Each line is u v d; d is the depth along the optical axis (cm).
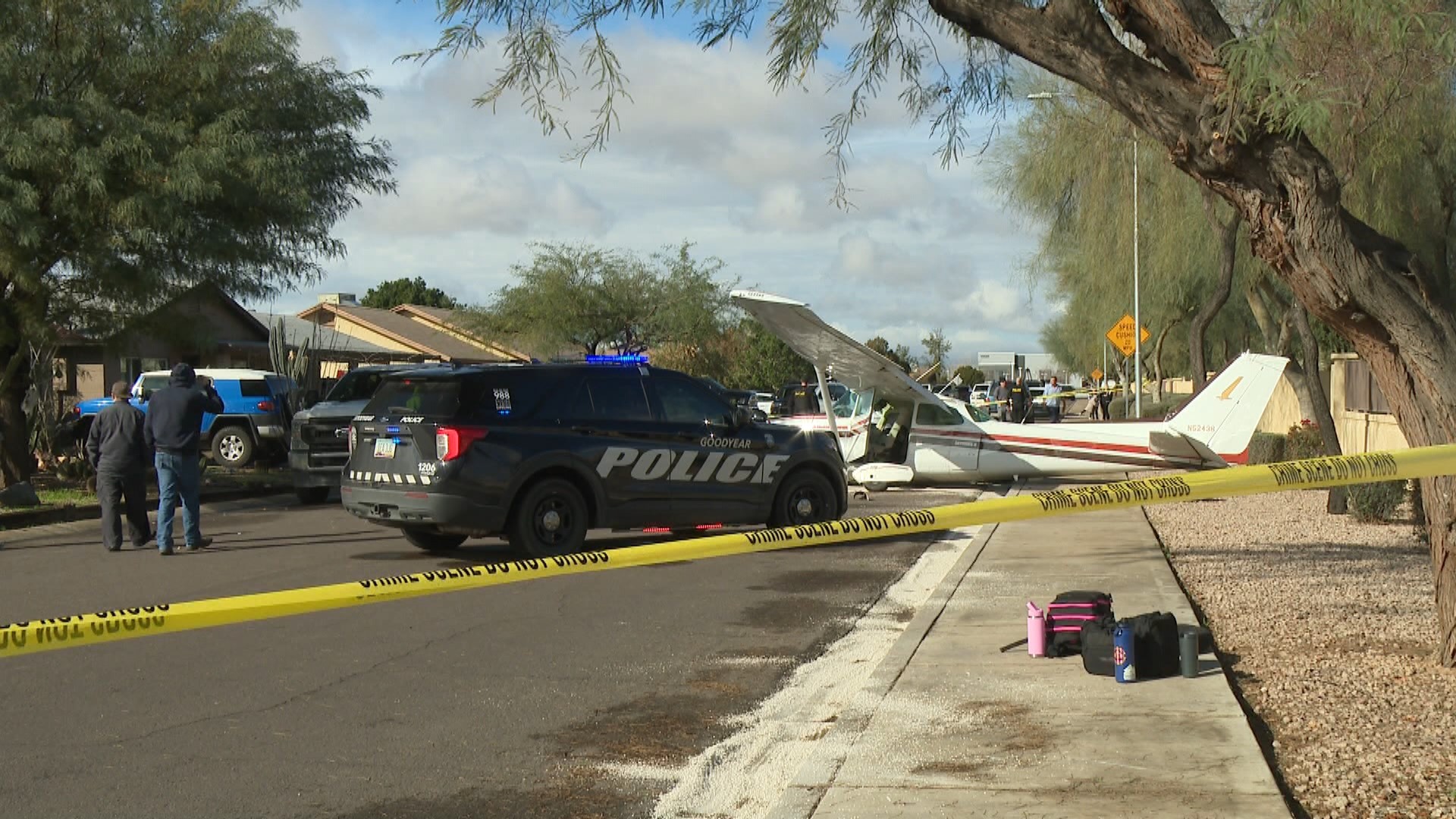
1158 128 650
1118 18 686
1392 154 1468
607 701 750
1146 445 1959
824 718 712
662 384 1363
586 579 1208
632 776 609
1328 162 639
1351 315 665
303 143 2208
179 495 1412
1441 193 1664
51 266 1947
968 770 577
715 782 600
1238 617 943
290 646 900
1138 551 1280
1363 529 1505
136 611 374
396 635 941
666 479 1333
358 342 4653
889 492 2134
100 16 1889
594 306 5422
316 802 568
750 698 759
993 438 1953
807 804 539
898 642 867
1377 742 606
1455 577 724
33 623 358
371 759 633
